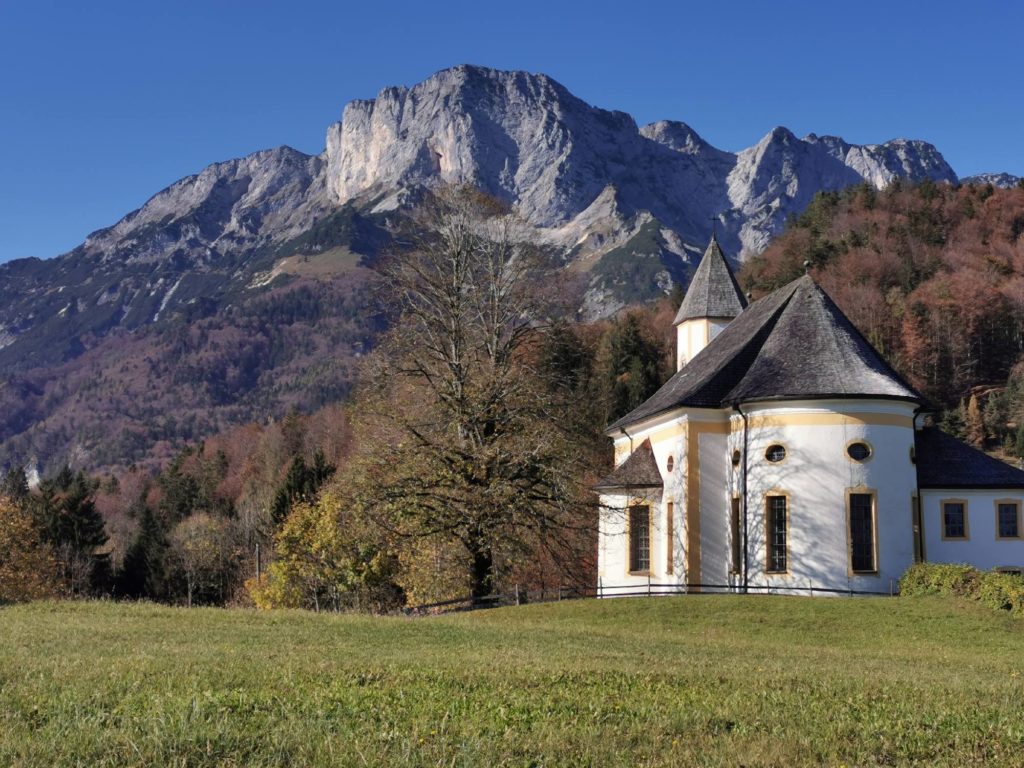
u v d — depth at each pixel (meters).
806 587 36.34
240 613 28.59
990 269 129.62
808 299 41.50
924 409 38.81
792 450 37.38
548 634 24.83
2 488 114.94
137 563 88.06
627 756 10.59
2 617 26.48
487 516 36.53
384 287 40.84
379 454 37.75
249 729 10.96
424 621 28.03
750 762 10.55
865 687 15.86
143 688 13.48
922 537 37.66
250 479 117.88
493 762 10.15
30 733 10.66
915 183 170.38
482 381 38.22
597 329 109.50
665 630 29.77
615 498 43.22
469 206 41.06
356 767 9.78
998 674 20.34
